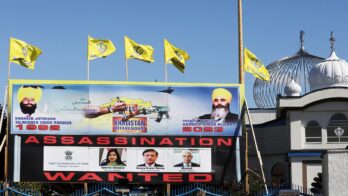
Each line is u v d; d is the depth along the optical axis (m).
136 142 35.59
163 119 35.84
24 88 35.56
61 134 35.34
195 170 35.59
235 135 36.06
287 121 54.12
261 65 38.06
